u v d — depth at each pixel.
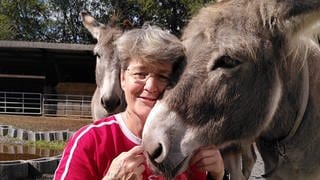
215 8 1.33
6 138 7.65
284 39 1.31
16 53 10.93
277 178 1.65
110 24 3.35
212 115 1.24
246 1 1.33
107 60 3.08
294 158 1.59
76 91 11.31
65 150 1.06
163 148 1.16
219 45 1.24
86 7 18.23
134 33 1.06
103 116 3.13
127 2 16.23
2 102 11.13
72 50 10.37
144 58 1.04
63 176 1.01
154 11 15.09
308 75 1.51
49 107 10.74
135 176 0.99
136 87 1.07
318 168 1.62
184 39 1.32
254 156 2.23
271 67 1.31
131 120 1.08
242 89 1.26
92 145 1.05
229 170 1.66
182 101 1.21
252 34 1.28
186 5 14.09
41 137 7.68
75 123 9.66
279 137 1.56
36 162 4.53
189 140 1.21
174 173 1.20
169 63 1.07
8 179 4.25
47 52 10.75
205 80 1.23
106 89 2.98
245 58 1.25
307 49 1.44
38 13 18.62
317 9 1.24
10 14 18.33
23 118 10.01
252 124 1.30
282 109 1.46
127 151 1.04
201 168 1.19
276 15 1.29
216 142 1.27
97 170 1.04
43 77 11.59
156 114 1.19
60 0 18.39
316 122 1.58
